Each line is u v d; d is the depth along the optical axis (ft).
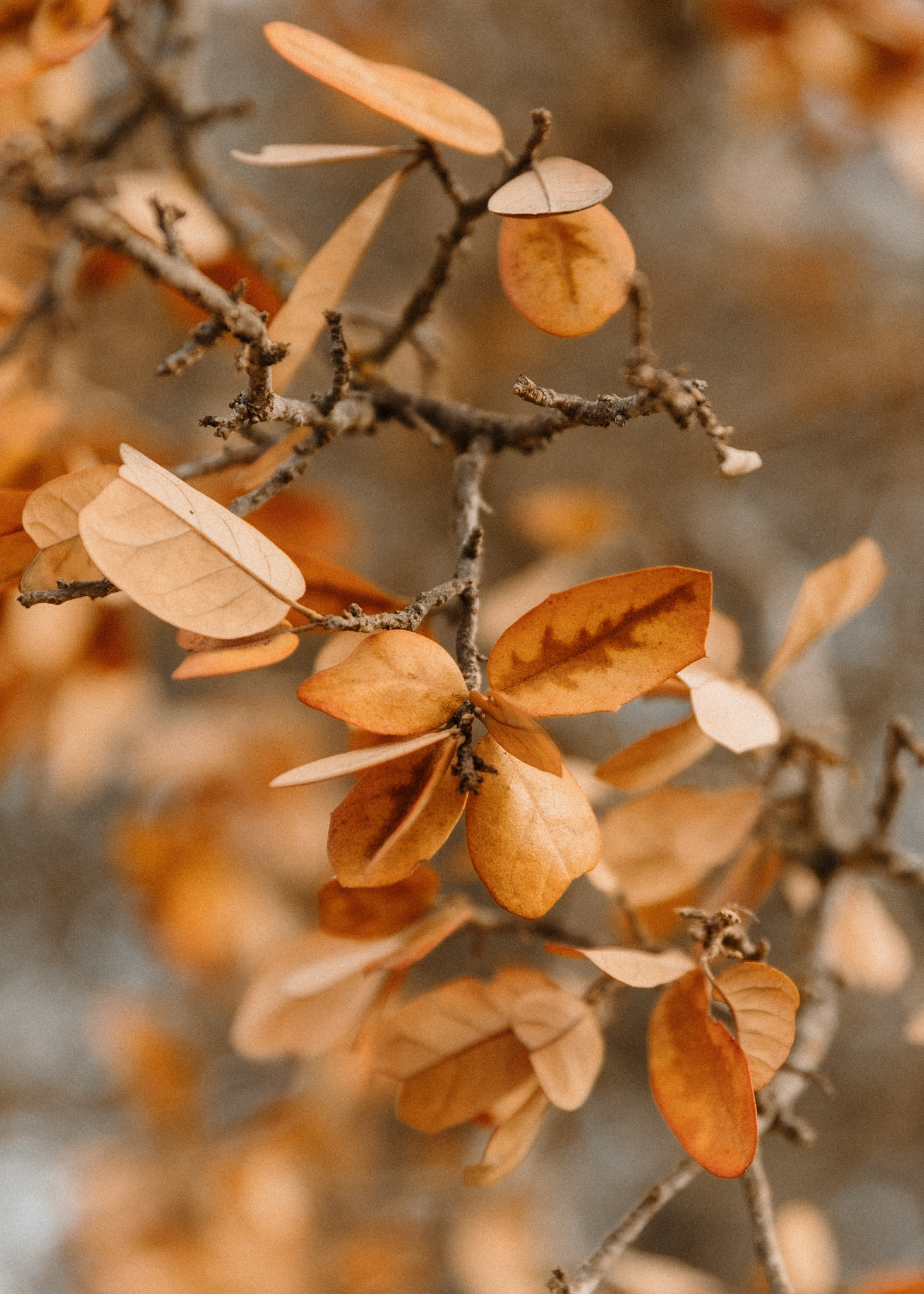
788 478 5.55
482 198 2.00
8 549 1.91
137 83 2.42
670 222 5.48
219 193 2.29
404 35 5.24
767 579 4.20
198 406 5.06
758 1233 1.96
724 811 2.06
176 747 3.53
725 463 1.85
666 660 1.83
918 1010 2.00
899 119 2.81
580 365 5.40
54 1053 6.01
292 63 1.90
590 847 1.83
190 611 1.81
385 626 1.85
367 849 1.81
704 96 5.02
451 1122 1.95
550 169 1.91
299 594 1.83
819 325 5.52
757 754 2.24
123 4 2.34
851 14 2.78
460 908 2.02
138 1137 4.13
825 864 2.25
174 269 1.99
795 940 2.26
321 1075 3.99
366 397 2.06
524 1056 1.96
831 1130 5.18
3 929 5.86
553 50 5.53
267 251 2.23
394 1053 1.96
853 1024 5.32
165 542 1.81
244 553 1.83
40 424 2.19
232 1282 3.70
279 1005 2.06
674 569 1.83
